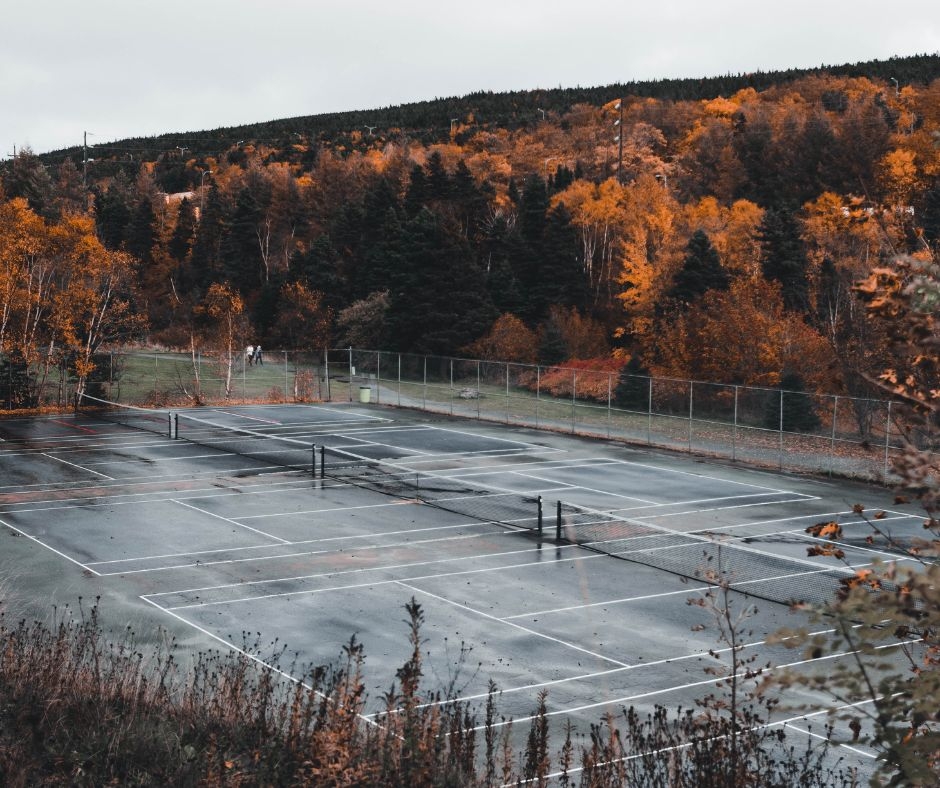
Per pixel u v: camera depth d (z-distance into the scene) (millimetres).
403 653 19984
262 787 7582
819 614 5020
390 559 27859
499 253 109250
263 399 68750
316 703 12891
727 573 26391
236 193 177125
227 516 33219
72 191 198500
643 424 54094
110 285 69812
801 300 79188
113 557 27703
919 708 4672
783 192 129875
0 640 12055
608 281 102125
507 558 28078
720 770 7836
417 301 92125
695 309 69438
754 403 53812
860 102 149625
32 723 8984
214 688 12117
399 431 54812
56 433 52531
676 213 108625
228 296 89500
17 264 66750
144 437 51375
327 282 109875
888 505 36219
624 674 18938
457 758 9227
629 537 30797
